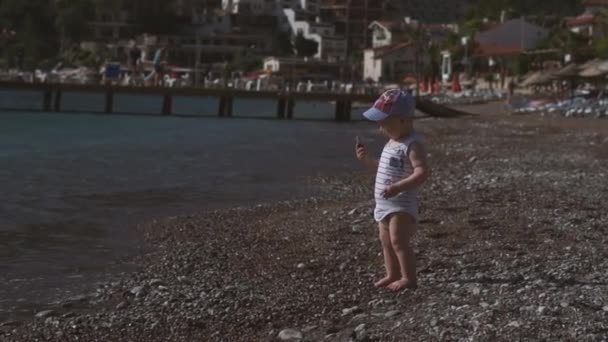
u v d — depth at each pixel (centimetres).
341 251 1073
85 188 1780
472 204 1437
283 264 1012
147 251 1113
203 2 19675
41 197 1622
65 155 2577
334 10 18775
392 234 803
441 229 1194
